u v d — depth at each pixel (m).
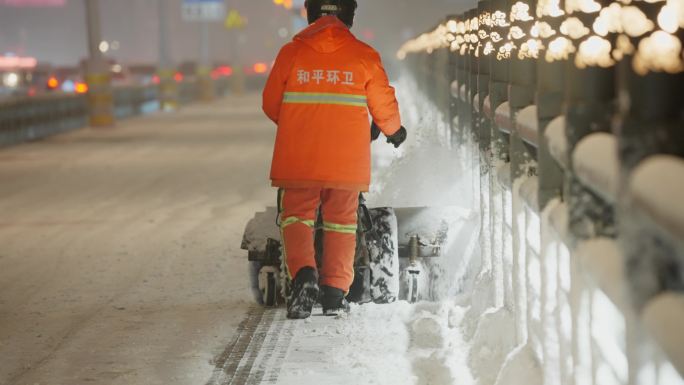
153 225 23.14
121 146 47.69
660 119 4.87
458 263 13.89
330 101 12.91
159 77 84.81
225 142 48.78
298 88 12.98
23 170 37.38
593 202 6.76
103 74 62.50
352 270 13.03
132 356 12.13
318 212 13.84
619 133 4.89
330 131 12.88
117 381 11.10
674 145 4.82
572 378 7.26
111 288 16.39
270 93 13.16
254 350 12.07
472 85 15.65
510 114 10.24
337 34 13.09
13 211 26.53
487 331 10.68
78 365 11.84
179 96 96.25
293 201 12.95
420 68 40.56
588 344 6.98
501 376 9.14
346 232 12.96
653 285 4.93
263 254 14.18
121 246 20.44
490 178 12.02
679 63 4.88
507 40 12.04
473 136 15.58
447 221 14.05
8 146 48.78
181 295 15.59
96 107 62.56
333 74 12.95
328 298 12.91
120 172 35.78
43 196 29.62
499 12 12.22
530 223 9.41
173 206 26.53
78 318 14.38
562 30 8.42
